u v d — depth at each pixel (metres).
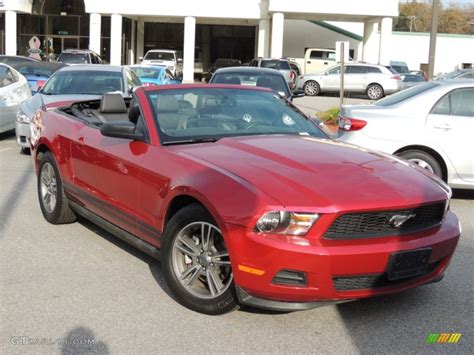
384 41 34.19
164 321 4.14
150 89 5.39
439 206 4.25
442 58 53.81
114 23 35.81
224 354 3.69
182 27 43.69
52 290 4.66
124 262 5.35
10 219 6.72
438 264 4.29
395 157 5.00
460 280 5.08
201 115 5.29
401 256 3.88
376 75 29.34
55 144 6.21
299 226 3.71
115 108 6.82
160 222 4.52
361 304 4.50
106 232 6.29
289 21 42.78
